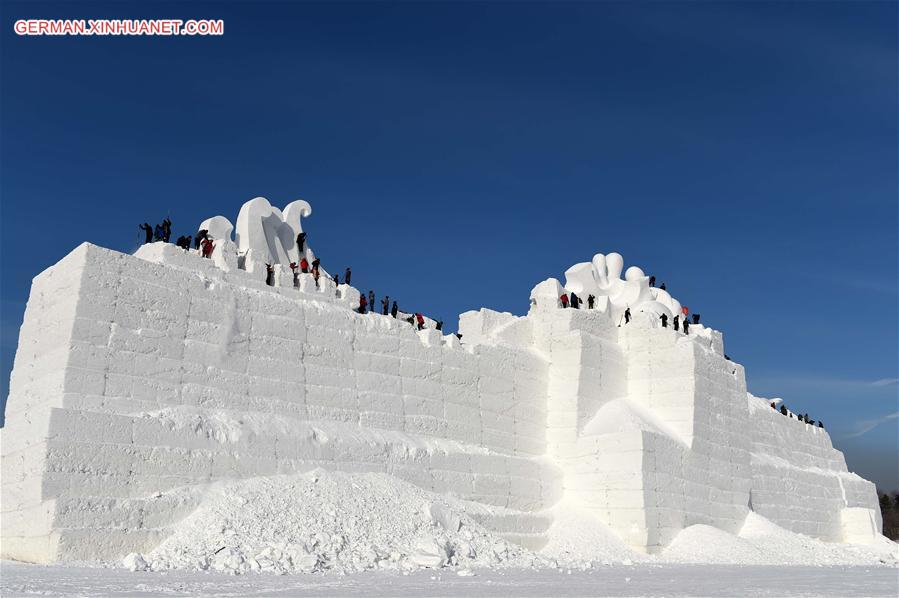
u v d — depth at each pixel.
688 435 39.91
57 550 22.00
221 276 30.20
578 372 39.16
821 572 26.67
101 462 23.89
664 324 43.50
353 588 16.50
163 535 23.78
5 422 26.89
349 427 31.33
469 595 15.27
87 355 25.34
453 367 35.75
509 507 35.25
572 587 17.81
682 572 25.33
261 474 27.33
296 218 35.34
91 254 26.08
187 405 27.23
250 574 19.81
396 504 27.70
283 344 30.33
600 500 36.75
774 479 48.75
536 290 42.31
